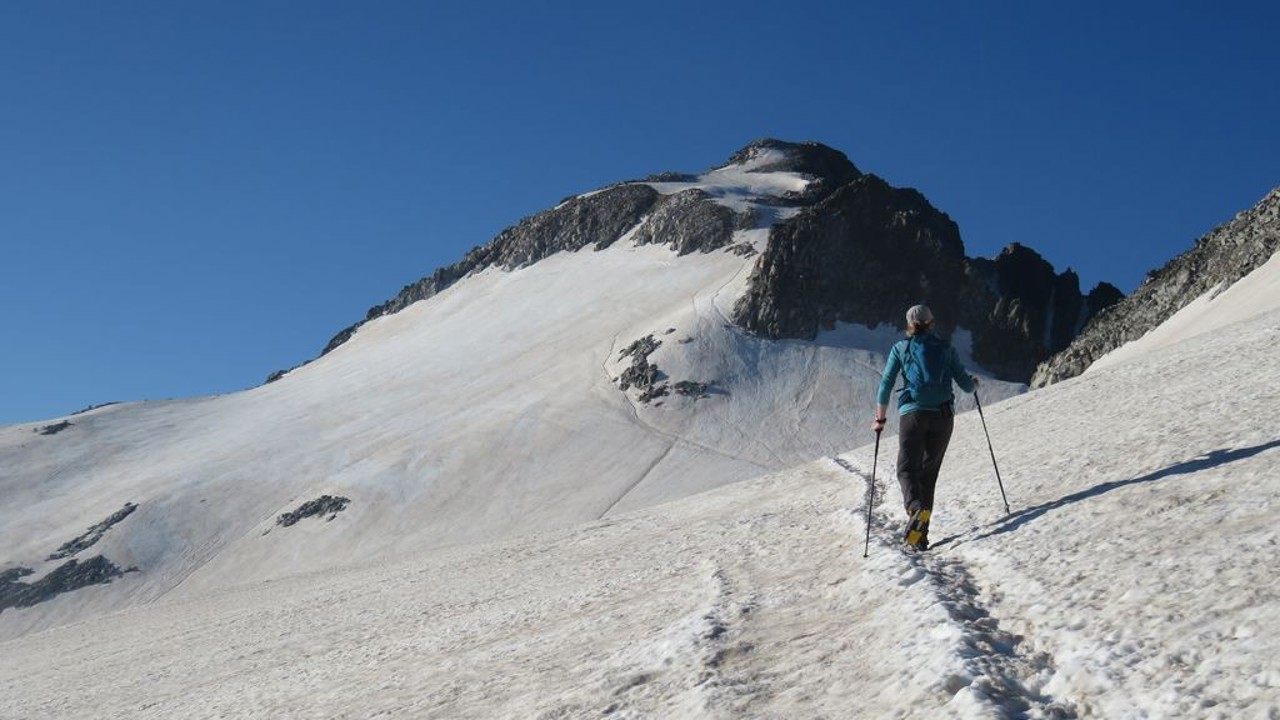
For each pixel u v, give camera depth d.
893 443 26.80
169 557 137.50
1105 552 7.84
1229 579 6.22
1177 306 60.88
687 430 152.50
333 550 132.38
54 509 155.38
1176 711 4.86
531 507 133.88
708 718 7.04
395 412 177.25
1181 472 9.69
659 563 16.78
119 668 28.72
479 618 17.09
